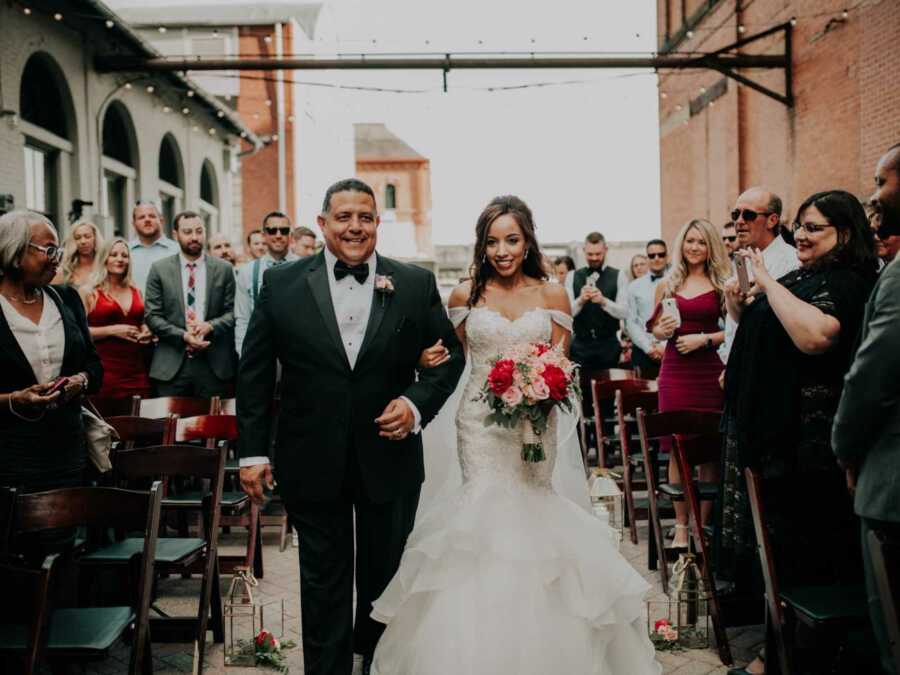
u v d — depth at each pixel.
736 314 4.38
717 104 18.88
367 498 3.72
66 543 4.11
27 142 12.98
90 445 4.33
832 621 3.29
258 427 3.72
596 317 9.78
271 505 7.58
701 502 5.79
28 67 13.21
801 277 3.94
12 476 3.88
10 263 3.88
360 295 3.75
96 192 14.73
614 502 6.64
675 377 6.04
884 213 3.15
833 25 13.48
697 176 20.42
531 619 3.41
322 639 3.61
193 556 4.43
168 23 29.70
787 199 15.45
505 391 3.71
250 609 4.38
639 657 3.68
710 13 19.19
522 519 3.68
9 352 3.91
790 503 3.68
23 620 2.80
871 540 2.38
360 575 4.05
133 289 7.15
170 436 5.24
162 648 4.58
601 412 7.66
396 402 3.62
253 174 30.05
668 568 5.80
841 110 13.38
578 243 27.80
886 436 2.86
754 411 3.95
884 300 2.80
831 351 3.75
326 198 3.76
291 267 3.84
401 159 69.50
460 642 3.37
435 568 3.55
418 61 13.66
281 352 3.75
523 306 4.19
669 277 6.15
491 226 4.10
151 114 17.59
